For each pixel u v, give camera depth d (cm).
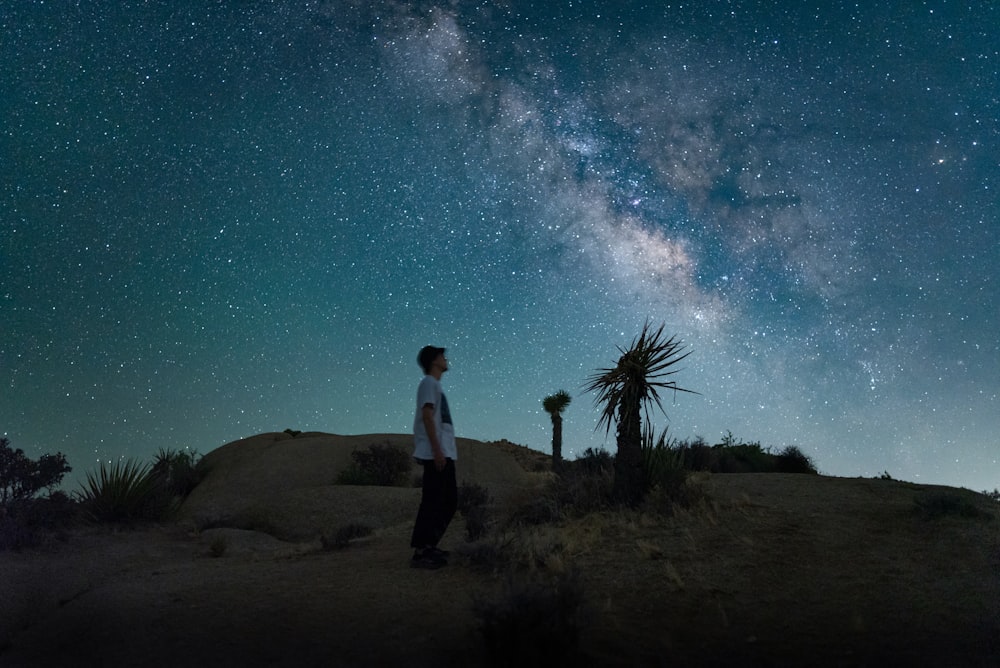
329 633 433
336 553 743
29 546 909
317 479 1673
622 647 406
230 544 1013
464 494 1070
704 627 443
